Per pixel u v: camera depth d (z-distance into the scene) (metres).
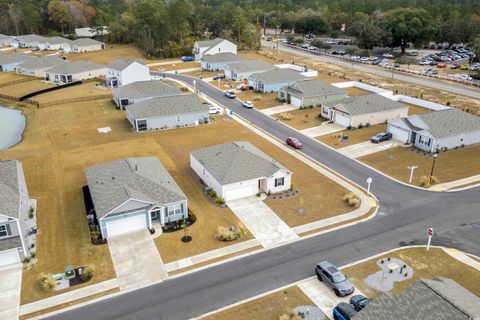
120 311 28.52
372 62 121.19
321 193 44.91
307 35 184.38
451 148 56.50
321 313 28.00
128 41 156.38
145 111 65.94
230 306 28.81
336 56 132.50
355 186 46.50
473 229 37.84
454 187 45.78
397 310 23.44
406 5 188.62
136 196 37.38
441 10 166.50
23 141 62.47
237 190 43.31
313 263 33.34
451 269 32.41
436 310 22.55
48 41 145.50
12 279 31.72
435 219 39.59
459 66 114.25
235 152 46.66
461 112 60.25
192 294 30.06
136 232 37.69
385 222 39.19
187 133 64.25
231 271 32.50
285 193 44.84
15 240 33.22
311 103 76.88
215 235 37.22
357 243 35.94
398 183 47.09
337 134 62.94
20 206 35.09
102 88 93.06
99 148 58.31
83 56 132.25
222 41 123.12
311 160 53.75
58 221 39.53
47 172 50.56
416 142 57.38
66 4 173.25
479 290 29.97
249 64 100.62
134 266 33.12
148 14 131.12
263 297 29.64
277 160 53.75
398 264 33.00
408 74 105.75
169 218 39.16
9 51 142.38
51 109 77.88
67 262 33.59
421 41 140.62
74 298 29.73
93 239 36.34
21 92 90.56
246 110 75.88
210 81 98.56
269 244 35.91
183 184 46.97
